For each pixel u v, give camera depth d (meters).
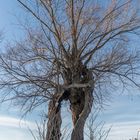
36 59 23.11
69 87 22.19
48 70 22.88
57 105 21.94
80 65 22.69
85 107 21.47
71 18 22.86
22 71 22.97
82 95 22.30
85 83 22.38
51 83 22.62
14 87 23.05
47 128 13.01
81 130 20.64
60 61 22.70
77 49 22.78
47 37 22.88
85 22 22.98
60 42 22.67
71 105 22.31
